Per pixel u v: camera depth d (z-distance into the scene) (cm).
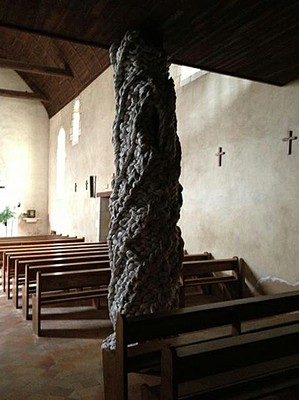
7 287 662
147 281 318
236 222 607
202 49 392
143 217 317
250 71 466
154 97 322
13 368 358
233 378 232
